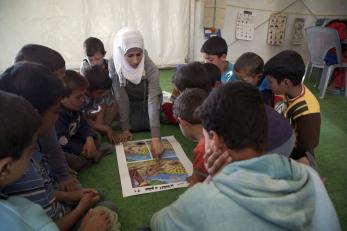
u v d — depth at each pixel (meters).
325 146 1.90
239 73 1.52
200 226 0.52
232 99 0.59
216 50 1.87
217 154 0.64
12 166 0.59
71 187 1.22
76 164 1.49
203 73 1.42
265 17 4.04
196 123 1.06
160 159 1.56
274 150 0.95
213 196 0.53
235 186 0.52
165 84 3.25
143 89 1.93
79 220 1.01
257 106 0.59
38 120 0.63
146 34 3.71
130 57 1.79
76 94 1.42
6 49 3.21
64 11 3.30
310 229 0.52
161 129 2.02
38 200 0.82
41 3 3.19
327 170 1.61
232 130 0.58
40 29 3.27
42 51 1.18
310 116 1.27
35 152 0.88
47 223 0.60
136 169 1.47
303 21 4.20
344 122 2.34
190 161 1.55
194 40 3.98
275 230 0.49
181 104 1.11
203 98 1.12
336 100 2.96
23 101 0.60
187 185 1.36
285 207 0.50
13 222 0.56
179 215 0.57
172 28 3.80
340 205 1.32
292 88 1.28
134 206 1.25
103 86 1.78
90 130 1.65
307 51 4.37
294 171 0.57
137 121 1.96
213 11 3.72
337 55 2.93
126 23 3.58
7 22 3.14
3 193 0.69
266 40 4.17
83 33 3.44
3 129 0.55
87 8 3.37
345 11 4.33
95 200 1.12
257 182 0.52
